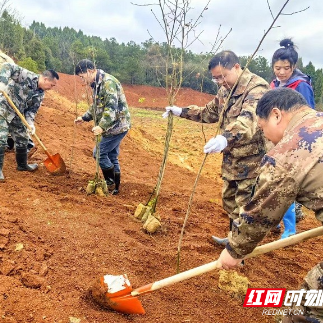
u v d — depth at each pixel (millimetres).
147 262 3566
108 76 4895
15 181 5051
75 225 3910
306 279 2393
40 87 5246
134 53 48531
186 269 3615
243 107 3322
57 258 3309
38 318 2566
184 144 13930
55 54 39688
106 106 4793
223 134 3182
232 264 2396
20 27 29125
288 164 2023
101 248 3592
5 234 3410
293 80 4328
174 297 3156
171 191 6574
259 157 3494
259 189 2111
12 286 2795
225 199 3955
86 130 10305
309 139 2020
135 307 2811
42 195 4613
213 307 3146
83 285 3035
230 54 3398
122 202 5121
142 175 7602
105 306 2836
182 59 3883
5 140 4977
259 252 2426
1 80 4875
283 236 4645
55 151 7250
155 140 13336
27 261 3160
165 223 4648
